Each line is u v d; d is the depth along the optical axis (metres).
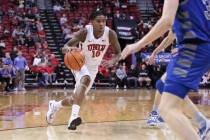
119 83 17.28
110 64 5.78
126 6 22.00
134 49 2.79
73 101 5.89
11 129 5.84
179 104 2.86
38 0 21.59
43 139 5.08
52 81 16.97
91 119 7.02
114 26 20.14
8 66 15.06
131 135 5.44
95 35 5.88
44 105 9.62
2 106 9.38
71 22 20.08
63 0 21.39
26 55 17.41
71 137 5.27
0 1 20.28
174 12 2.75
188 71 2.87
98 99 11.63
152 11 22.19
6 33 18.33
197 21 2.89
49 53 17.94
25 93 14.04
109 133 5.60
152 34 2.74
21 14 19.52
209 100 11.43
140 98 12.13
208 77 17.92
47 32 19.69
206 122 3.84
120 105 9.80
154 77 17.23
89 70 6.00
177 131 2.76
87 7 21.47
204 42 2.89
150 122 6.21
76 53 5.88
